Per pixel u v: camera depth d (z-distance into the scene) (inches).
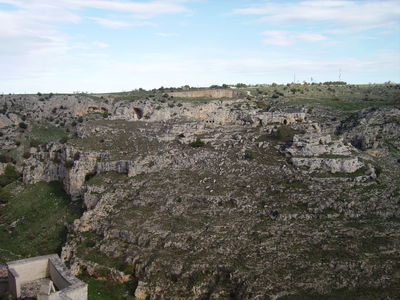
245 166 3420.3
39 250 3110.2
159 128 4325.8
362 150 3919.8
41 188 4084.6
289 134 3865.7
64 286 2074.3
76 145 3969.0
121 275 2571.4
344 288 2161.7
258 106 5836.6
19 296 2092.8
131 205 3152.1
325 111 5344.5
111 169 3622.0
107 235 2896.2
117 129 4318.4
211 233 2709.2
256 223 2763.3
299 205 2878.9
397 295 2054.6
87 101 7170.3
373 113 4576.8
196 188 3201.3
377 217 2699.3
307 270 2297.0
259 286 2230.6
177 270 2481.5
